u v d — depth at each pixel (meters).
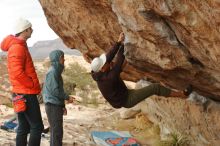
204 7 3.55
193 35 4.03
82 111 12.12
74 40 7.08
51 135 5.77
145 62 5.22
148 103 9.26
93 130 9.62
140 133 9.60
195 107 6.71
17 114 5.42
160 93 5.02
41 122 5.37
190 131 7.44
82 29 6.28
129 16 4.46
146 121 10.05
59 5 6.33
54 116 5.71
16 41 5.04
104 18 5.55
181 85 5.79
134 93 4.93
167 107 7.94
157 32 4.39
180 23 3.98
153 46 4.67
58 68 5.64
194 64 4.77
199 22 3.78
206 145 6.96
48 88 5.68
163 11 3.93
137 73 6.91
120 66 4.75
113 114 11.52
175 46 4.49
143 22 4.38
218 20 3.52
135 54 4.98
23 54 5.04
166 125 8.70
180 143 7.79
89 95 14.64
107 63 4.80
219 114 6.07
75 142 7.80
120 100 4.88
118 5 4.51
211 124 6.37
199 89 5.88
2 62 15.46
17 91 5.11
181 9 3.79
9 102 11.93
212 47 3.99
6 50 5.14
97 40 6.29
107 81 4.72
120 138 8.88
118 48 4.85
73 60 20.64
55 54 5.60
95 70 4.75
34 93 5.18
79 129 9.45
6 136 7.37
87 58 7.50
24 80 5.05
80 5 5.71
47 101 5.70
